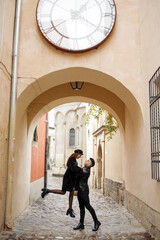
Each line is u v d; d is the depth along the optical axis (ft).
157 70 15.94
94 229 18.80
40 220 22.68
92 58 20.97
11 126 18.94
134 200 23.35
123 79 20.81
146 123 19.04
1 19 17.43
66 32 20.79
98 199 40.24
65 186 20.07
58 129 119.03
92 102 31.40
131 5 21.94
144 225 19.44
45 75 20.52
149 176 18.10
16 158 23.02
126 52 21.20
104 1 21.29
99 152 60.34
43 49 20.80
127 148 27.20
